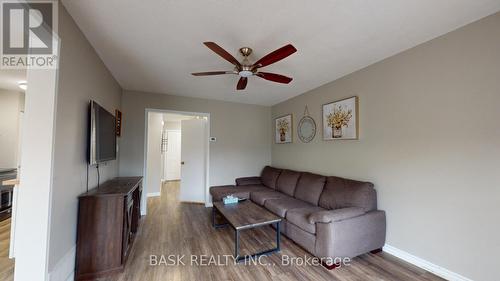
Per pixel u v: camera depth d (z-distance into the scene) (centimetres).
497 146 170
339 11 171
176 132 801
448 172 198
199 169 471
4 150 373
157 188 555
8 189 350
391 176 247
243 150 486
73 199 187
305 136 394
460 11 171
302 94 405
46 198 149
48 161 150
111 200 204
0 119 372
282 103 472
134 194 306
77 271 191
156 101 407
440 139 205
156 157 557
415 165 224
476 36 182
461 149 190
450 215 196
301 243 250
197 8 167
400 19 181
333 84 333
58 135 159
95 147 221
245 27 193
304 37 210
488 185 174
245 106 491
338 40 215
